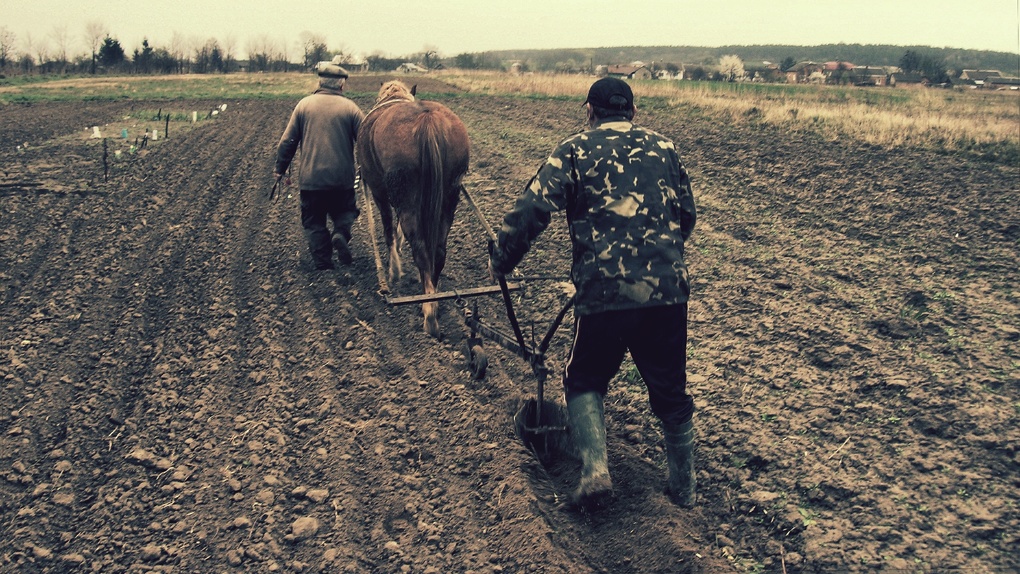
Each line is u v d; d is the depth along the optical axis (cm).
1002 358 496
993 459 395
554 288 692
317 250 773
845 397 473
